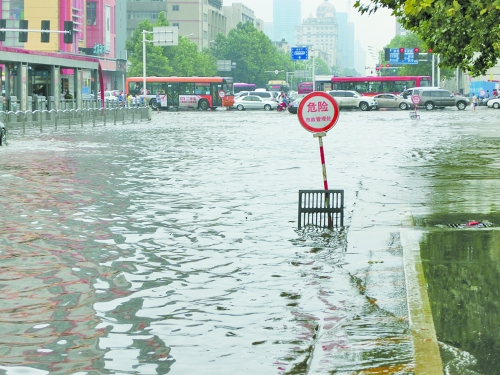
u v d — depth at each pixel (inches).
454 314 283.3
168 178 786.8
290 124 2080.5
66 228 498.3
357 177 791.7
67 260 404.5
